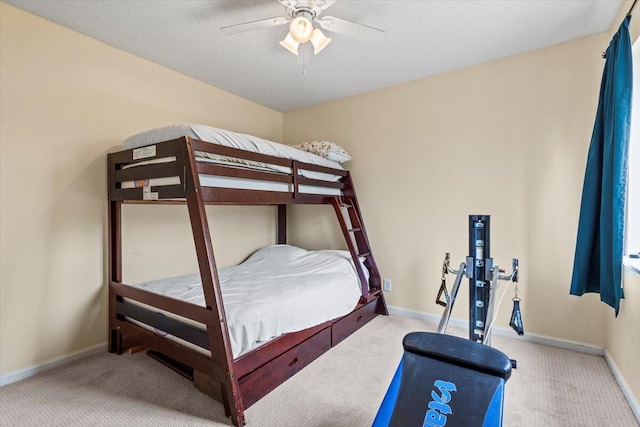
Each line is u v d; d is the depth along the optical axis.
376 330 3.00
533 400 1.92
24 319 2.20
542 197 2.70
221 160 2.28
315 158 3.17
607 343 2.40
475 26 2.34
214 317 1.80
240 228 3.77
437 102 3.18
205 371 1.87
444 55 2.78
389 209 3.47
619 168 1.92
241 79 3.27
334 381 2.15
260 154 2.49
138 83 2.79
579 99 2.55
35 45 2.22
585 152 2.54
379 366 2.34
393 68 3.02
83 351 2.48
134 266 2.79
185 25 2.33
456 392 1.36
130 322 2.45
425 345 1.54
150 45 2.61
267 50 2.69
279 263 3.43
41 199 2.27
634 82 2.08
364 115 3.63
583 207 2.25
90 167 2.51
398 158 3.41
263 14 2.21
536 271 2.72
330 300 2.61
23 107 2.18
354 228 3.44
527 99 2.75
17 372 2.16
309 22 1.84
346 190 3.54
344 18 2.23
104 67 2.57
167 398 1.95
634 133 2.09
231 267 3.37
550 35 2.48
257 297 2.24
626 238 2.11
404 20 2.26
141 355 2.51
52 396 1.97
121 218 2.62
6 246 2.12
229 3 2.09
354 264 3.20
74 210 2.43
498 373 1.37
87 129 2.49
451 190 3.12
